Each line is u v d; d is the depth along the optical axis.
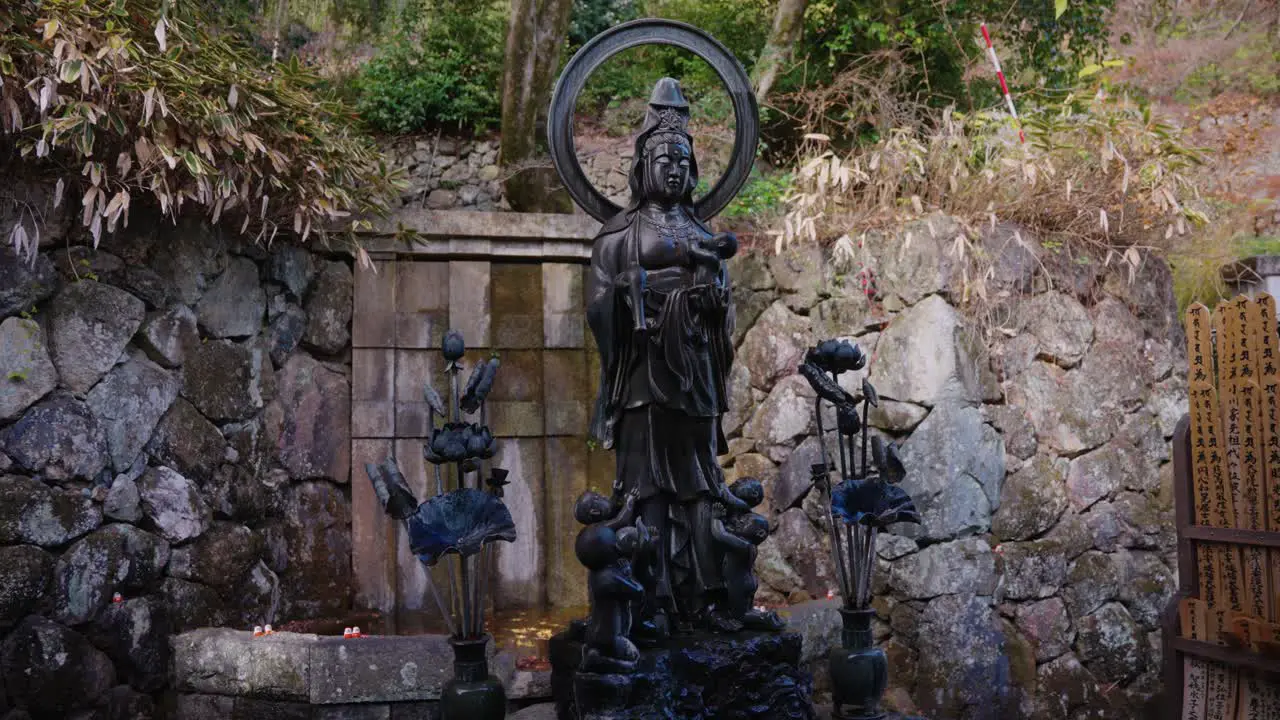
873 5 7.34
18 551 4.28
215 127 4.56
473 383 3.35
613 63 8.60
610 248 3.69
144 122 4.31
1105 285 5.64
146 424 4.81
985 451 5.02
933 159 5.50
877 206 5.51
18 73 4.12
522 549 5.96
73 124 4.08
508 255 6.23
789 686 3.40
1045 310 5.37
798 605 4.96
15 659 4.23
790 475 5.47
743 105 3.98
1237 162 7.68
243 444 5.30
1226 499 4.07
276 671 4.41
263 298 5.48
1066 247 5.53
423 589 5.79
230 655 4.54
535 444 6.09
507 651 4.57
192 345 5.07
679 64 8.64
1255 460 3.95
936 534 4.92
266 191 5.20
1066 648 5.10
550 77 6.91
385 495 3.23
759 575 5.47
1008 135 5.73
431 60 7.88
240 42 5.57
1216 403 4.11
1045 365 5.34
